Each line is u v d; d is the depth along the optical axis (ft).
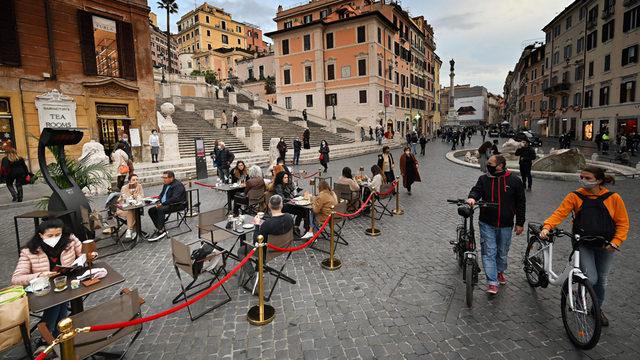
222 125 83.30
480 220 15.25
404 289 16.11
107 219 24.82
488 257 14.94
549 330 12.80
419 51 183.01
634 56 97.09
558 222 12.61
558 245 21.04
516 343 12.12
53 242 12.97
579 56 126.72
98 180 31.94
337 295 15.67
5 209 32.53
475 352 11.71
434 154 87.30
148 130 63.67
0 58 45.44
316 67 134.62
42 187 42.93
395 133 126.00
